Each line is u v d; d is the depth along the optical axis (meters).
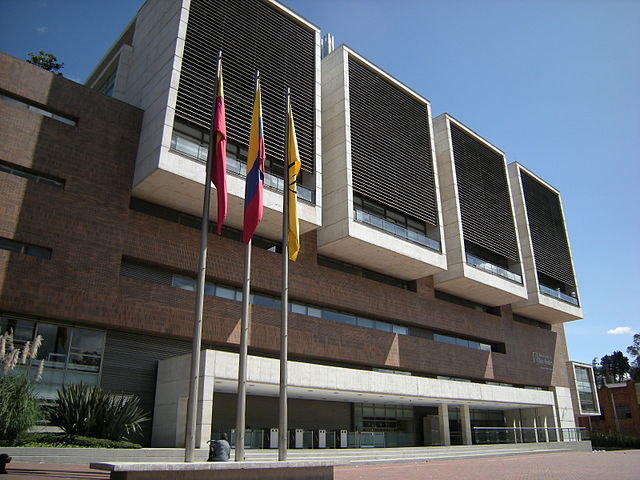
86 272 19.50
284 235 13.86
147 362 20.98
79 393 16.28
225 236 24.36
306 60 27.03
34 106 20.56
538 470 17.03
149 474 8.55
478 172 37.19
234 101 22.84
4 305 17.36
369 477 13.74
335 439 25.11
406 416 31.34
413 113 32.62
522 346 40.19
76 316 18.84
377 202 29.42
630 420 57.91
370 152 28.42
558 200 47.84
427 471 16.25
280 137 24.28
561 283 44.66
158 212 22.73
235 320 23.33
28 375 17.70
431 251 29.88
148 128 21.92
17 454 12.87
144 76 23.86
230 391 22.17
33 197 19.06
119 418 16.31
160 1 24.70
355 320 28.72
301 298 26.11
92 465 8.73
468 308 36.00
